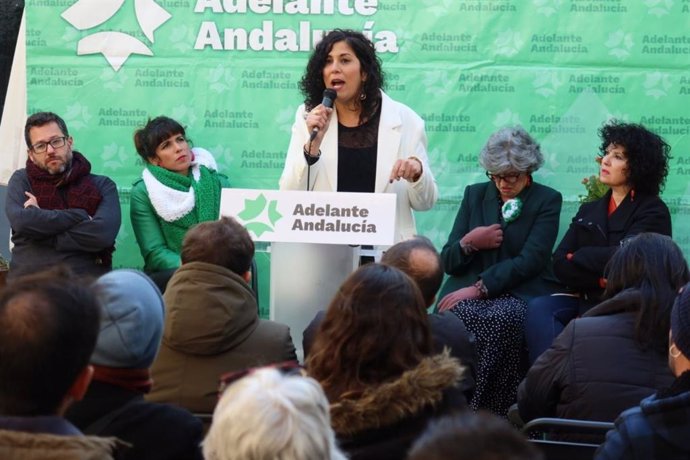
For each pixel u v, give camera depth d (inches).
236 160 284.8
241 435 90.6
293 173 244.7
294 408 91.4
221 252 161.3
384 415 117.3
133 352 120.9
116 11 282.0
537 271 255.6
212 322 154.6
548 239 256.4
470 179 282.8
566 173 281.3
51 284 101.0
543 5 279.1
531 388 166.6
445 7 280.2
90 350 101.4
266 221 213.6
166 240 270.1
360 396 119.8
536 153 257.6
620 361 159.6
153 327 123.5
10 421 97.7
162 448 117.8
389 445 116.9
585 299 243.6
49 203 258.8
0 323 98.1
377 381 122.3
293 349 162.7
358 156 248.1
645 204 247.6
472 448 68.2
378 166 247.8
